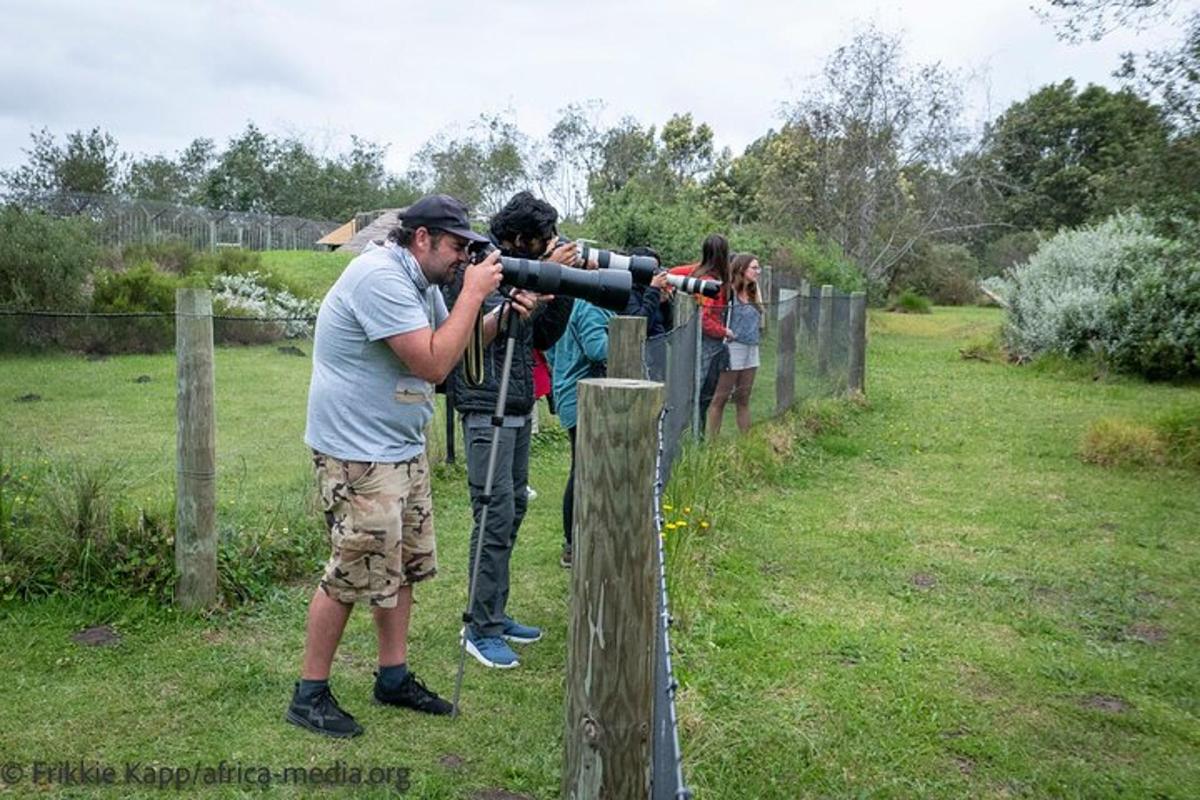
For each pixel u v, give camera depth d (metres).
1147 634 4.39
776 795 2.90
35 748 2.96
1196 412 8.16
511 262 3.19
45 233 13.33
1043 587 4.94
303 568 4.46
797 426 8.34
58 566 3.98
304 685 3.13
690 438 6.09
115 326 10.62
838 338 10.14
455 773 2.93
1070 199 37.84
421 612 4.18
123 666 3.52
